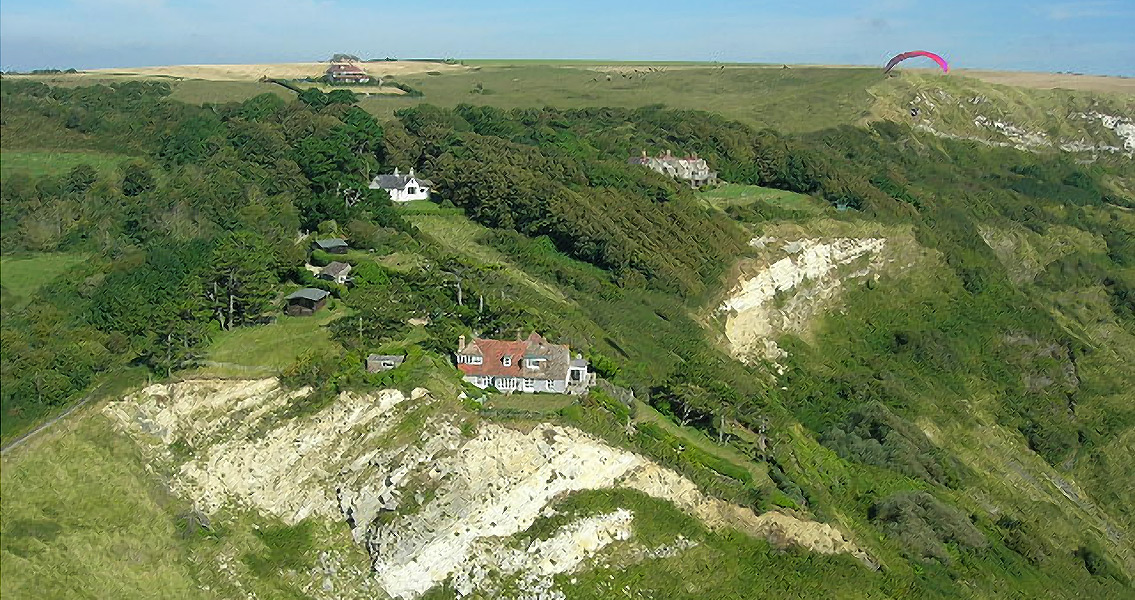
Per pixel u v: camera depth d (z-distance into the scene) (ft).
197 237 299.17
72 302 257.34
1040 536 287.28
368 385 231.91
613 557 221.46
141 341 245.86
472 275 320.29
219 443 226.58
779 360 388.57
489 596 210.18
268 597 201.77
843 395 364.17
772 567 227.81
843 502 273.33
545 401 242.99
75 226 288.10
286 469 225.76
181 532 209.67
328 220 343.26
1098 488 353.92
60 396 226.99
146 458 222.07
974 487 320.09
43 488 207.72
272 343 255.50
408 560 208.44
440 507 212.23
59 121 338.54
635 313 348.38
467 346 251.39
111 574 195.00
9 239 273.95
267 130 379.96
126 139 346.33
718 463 253.03
